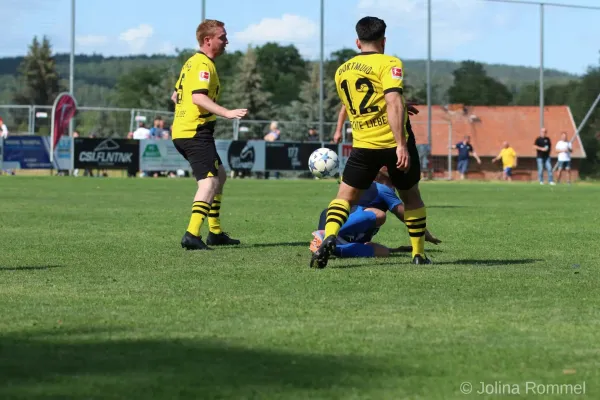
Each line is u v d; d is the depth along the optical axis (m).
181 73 17.77
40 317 9.61
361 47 14.24
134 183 50.84
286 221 24.47
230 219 25.20
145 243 17.98
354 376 7.08
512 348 8.17
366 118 13.85
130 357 7.68
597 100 93.88
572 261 15.38
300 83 158.38
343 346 8.17
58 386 6.71
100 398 6.39
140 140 64.12
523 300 10.97
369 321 9.45
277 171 68.75
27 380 6.88
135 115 73.75
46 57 170.88
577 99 97.31
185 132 17.42
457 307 10.41
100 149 62.97
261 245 17.98
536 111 122.88
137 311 10.02
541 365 7.54
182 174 65.56
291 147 69.06
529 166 120.38
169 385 6.76
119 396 6.45
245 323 9.29
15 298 10.94
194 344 8.22
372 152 13.89
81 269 13.85
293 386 6.75
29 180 53.12
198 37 17.92
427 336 8.67
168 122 75.44
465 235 20.56
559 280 12.80
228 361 7.55
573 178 99.12
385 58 13.85
